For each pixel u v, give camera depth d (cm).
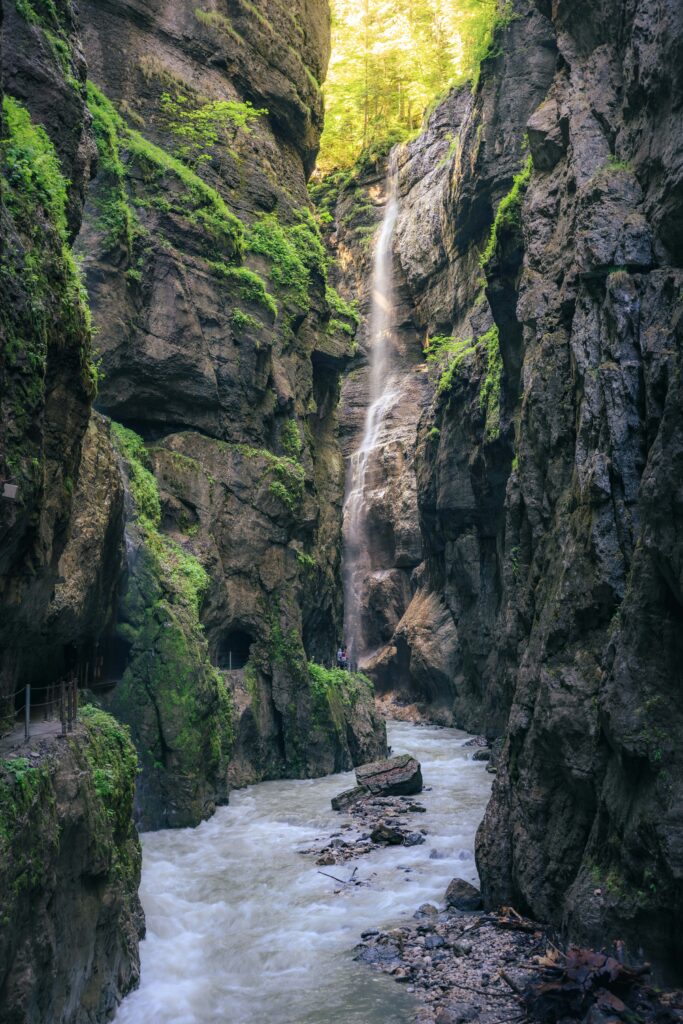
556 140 1427
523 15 2670
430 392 4016
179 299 2164
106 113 2123
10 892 625
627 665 966
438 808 1862
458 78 4062
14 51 984
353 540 4288
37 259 825
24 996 636
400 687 3903
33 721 987
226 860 1520
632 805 948
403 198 4284
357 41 4891
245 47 2611
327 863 1487
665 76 1117
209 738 1878
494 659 2817
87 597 1342
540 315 1357
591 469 1132
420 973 1016
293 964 1073
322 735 2384
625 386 1111
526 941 1073
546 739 1130
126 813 991
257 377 2420
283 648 2383
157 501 2028
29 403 764
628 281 1141
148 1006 925
